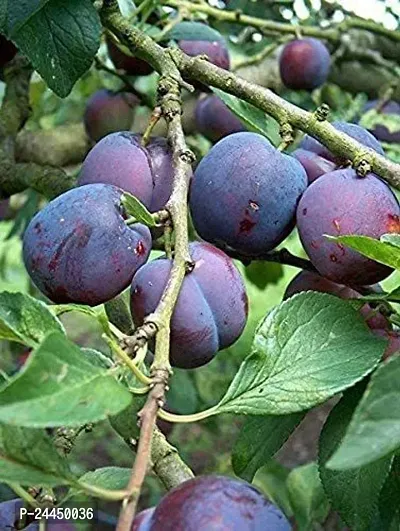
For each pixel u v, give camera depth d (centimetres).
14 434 18
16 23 30
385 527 26
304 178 29
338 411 25
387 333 28
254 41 64
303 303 24
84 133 57
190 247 26
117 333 21
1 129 46
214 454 77
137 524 19
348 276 27
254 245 29
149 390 20
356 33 66
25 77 47
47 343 17
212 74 31
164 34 42
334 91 67
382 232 27
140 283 25
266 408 23
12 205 65
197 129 53
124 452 87
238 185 28
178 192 25
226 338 26
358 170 27
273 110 29
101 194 26
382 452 17
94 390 17
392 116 58
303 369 23
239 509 18
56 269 25
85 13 31
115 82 55
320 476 25
